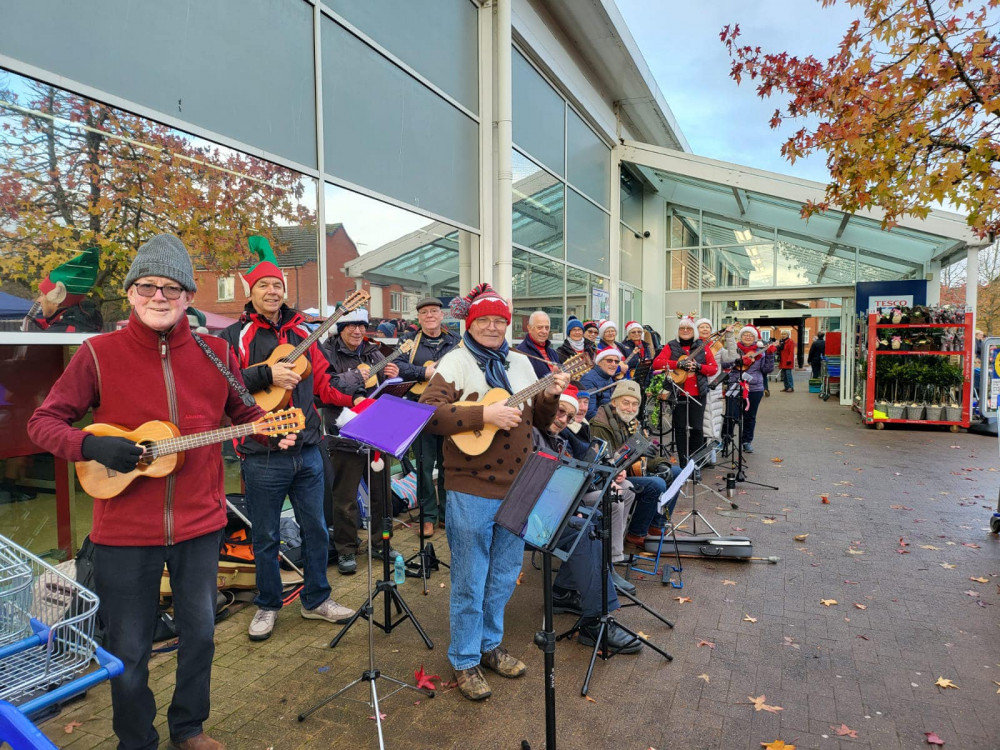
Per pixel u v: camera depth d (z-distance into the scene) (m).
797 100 4.92
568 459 2.28
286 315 3.46
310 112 5.12
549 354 5.41
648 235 16.05
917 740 2.47
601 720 2.60
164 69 3.86
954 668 3.01
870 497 6.20
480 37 7.86
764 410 13.71
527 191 9.33
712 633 3.38
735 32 5.02
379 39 6.02
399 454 2.25
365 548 4.71
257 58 4.59
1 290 3.09
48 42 3.22
